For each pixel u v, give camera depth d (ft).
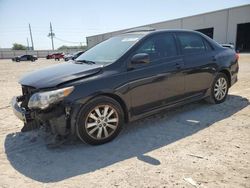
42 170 10.48
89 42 218.38
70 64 14.40
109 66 12.85
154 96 14.26
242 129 13.96
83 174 10.02
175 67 15.08
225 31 119.14
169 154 11.32
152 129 14.42
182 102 16.03
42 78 12.31
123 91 12.86
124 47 14.07
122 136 13.58
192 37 16.99
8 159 11.57
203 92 17.40
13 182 9.68
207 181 9.14
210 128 14.25
